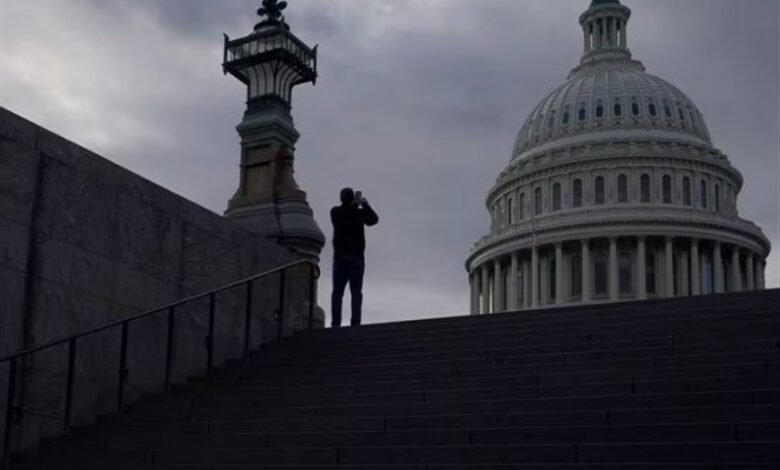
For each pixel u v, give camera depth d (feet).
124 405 41.88
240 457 31.58
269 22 81.82
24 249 40.91
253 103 80.43
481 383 35.55
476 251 383.24
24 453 36.50
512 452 28.19
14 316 40.06
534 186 371.76
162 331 47.65
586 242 349.61
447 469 28.09
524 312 43.88
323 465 29.63
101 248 45.01
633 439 28.25
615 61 405.80
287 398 37.65
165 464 32.55
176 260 49.44
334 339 47.03
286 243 73.97
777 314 37.32
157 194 48.88
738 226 355.77
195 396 41.06
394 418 32.55
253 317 54.08
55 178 42.91
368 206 52.60
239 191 79.10
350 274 51.85
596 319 41.45
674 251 352.49
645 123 368.89
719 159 368.68
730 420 28.58
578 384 33.22
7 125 40.75
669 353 35.68
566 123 378.53
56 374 41.73
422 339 43.50
